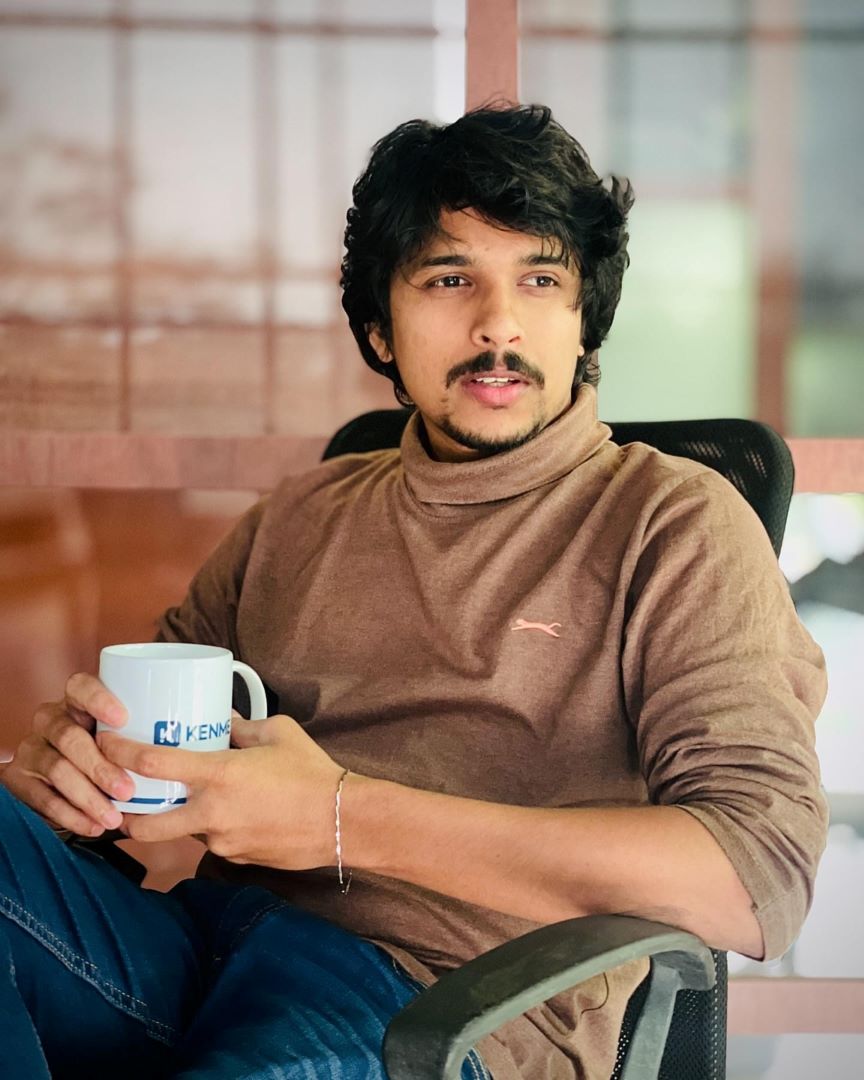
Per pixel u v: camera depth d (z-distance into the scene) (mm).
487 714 1278
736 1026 2158
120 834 1272
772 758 1088
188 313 2213
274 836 1099
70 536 2238
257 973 1116
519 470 1346
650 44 2158
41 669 2248
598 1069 1207
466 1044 778
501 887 1073
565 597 1280
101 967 1063
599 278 1411
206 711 1081
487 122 1363
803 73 2156
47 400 2221
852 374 2170
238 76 2191
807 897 1068
